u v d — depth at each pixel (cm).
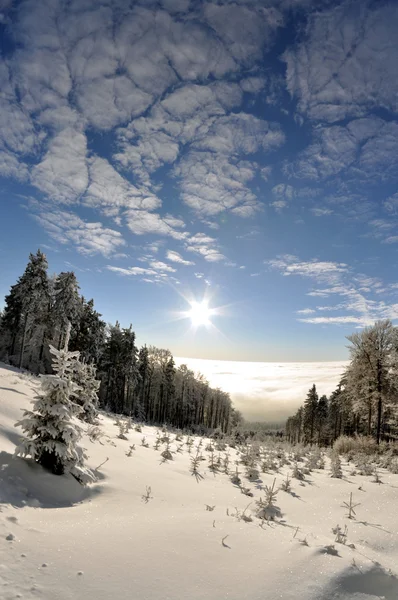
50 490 587
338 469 1107
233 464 1198
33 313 4103
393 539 520
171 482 810
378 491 805
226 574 339
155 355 7044
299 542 423
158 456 1120
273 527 505
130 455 1016
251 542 418
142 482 753
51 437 679
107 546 376
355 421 3872
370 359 2689
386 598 333
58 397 691
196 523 482
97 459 848
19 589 279
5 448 680
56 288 4231
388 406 2662
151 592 299
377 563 379
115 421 1984
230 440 1862
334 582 334
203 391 8488
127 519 492
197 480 892
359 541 511
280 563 363
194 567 347
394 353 2592
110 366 5056
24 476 591
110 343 5119
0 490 513
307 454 1619
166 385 6800
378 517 627
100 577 313
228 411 9688
